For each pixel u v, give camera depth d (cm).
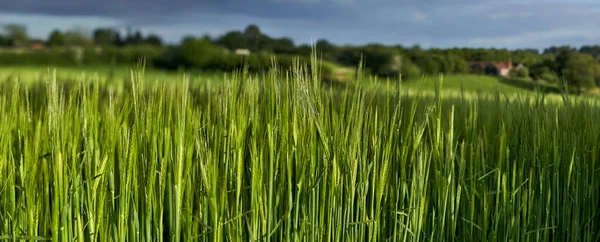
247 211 166
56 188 152
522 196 213
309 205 173
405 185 192
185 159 166
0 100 192
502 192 204
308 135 173
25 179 159
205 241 166
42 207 162
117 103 219
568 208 219
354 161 173
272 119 173
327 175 175
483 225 199
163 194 162
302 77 170
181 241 173
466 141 218
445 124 218
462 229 209
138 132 167
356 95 180
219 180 164
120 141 165
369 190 187
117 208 168
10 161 167
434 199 200
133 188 164
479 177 209
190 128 169
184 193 168
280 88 177
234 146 170
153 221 169
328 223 171
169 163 169
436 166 194
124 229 162
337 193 173
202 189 166
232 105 171
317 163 178
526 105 236
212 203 157
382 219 187
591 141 231
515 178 213
